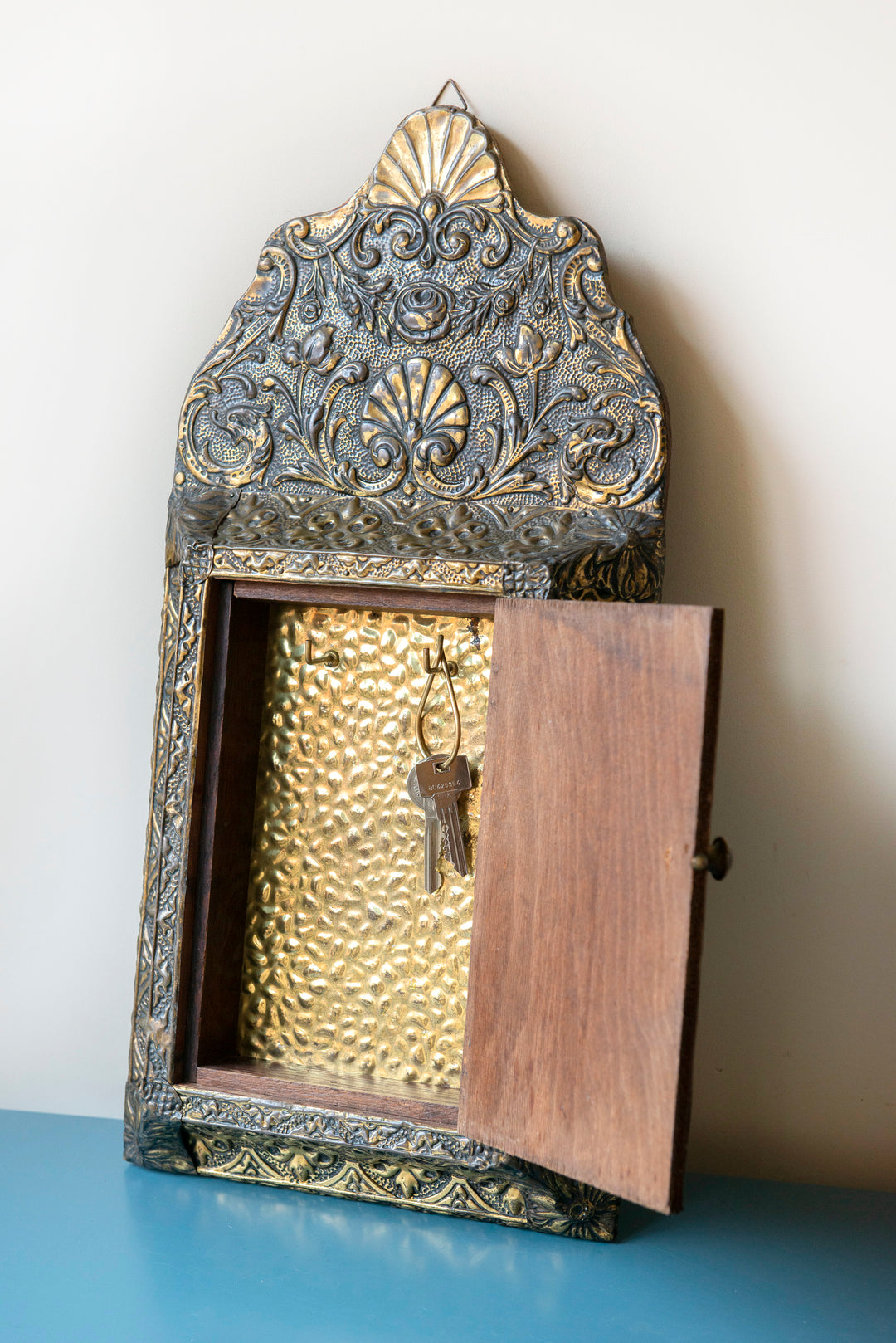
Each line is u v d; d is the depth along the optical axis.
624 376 0.90
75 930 1.05
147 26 1.01
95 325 1.03
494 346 0.92
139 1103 0.92
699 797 0.68
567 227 0.91
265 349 0.96
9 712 1.06
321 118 0.99
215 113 1.01
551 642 0.77
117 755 1.05
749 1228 0.89
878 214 0.92
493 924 0.79
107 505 1.04
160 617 1.04
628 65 0.95
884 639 0.94
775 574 0.95
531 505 0.92
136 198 1.02
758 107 0.93
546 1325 0.75
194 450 0.98
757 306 0.94
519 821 0.78
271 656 0.98
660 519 0.90
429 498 0.94
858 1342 0.75
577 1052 0.74
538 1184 0.84
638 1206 0.92
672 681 0.70
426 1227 0.87
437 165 0.93
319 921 0.96
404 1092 0.91
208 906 0.92
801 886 0.96
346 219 0.95
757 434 0.95
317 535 0.91
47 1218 0.86
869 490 0.94
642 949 0.70
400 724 0.95
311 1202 0.90
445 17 0.97
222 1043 0.96
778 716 0.95
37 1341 0.71
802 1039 0.96
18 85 1.03
